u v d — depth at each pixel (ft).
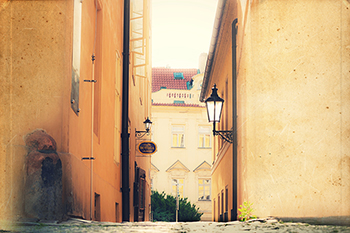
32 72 24.41
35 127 24.06
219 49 58.13
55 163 22.79
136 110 68.95
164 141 146.72
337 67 27.32
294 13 28.35
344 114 26.96
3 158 22.57
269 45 28.71
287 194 27.20
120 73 50.93
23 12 24.72
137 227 23.03
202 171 145.18
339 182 26.32
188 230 21.24
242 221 27.81
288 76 28.22
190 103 151.74
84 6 29.86
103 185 38.11
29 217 22.09
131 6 57.47
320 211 26.20
